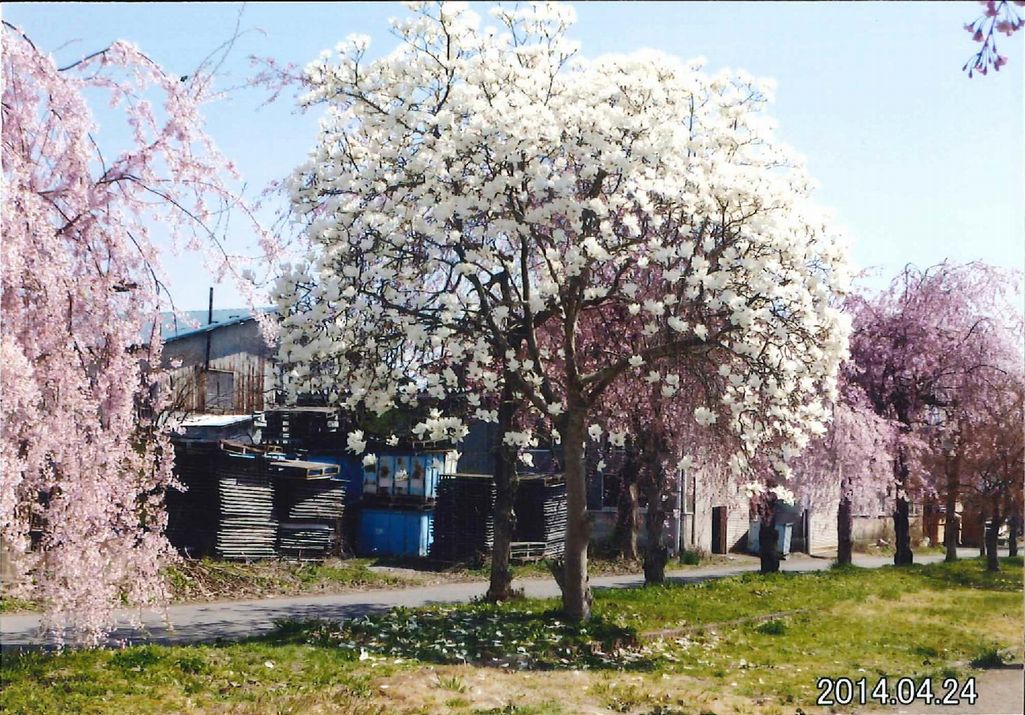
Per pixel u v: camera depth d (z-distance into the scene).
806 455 30.16
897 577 28.23
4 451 8.34
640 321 18.16
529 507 34.41
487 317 16.20
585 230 16.36
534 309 15.70
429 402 18.12
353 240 16.23
